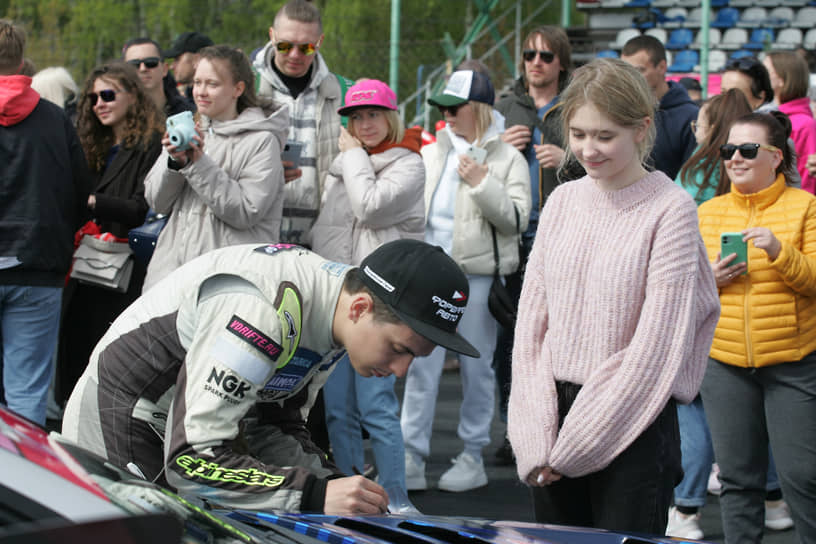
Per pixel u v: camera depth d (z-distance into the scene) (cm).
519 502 435
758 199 346
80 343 462
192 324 211
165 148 349
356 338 207
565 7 1434
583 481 255
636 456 238
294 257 213
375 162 404
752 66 516
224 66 369
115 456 220
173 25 1331
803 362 323
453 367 760
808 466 321
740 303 330
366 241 405
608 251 242
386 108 400
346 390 402
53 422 530
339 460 404
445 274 203
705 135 416
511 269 451
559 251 250
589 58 1354
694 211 241
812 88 748
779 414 325
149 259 386
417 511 412
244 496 196
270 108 389
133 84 446
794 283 318
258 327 198
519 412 250
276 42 422
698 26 1392
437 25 1372
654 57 482
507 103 518
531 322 256
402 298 202
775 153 343
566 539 196
